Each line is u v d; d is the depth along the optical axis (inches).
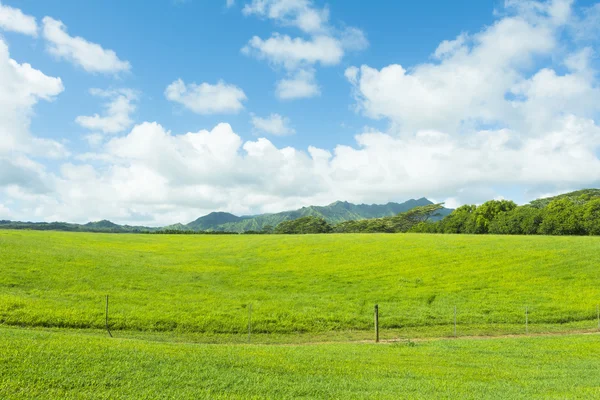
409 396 474.6
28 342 585.6
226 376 515.8
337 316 1257.4
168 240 3358.8
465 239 2706.7
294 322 1195.3
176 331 1076.5
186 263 2164.1
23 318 1024.2
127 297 1346.0
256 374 535.2
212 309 1261.1
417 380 557.0
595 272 1815.9
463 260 2097.7
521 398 474.9
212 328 1107.9
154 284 1592.0
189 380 491.2
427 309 1358.3
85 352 558.6
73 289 1398.9
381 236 3075.8
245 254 2512.3
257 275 1878.7
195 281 1722.4
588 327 1230.9
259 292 1556.3
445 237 2851.9
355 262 2155.5
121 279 1616.6
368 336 1116.5
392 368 624.7
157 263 2091.5
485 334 1157.1
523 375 614.2
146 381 474.9
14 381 435.8
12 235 2527.1
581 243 2361.0
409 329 1190.9
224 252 2620.6
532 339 988.6
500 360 729.0
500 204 4232.3
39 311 1080.2
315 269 2006.6
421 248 2442.2
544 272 1838.1
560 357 766.5
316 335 1119.6
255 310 1275.8
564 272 1830.7
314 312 1285.7
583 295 1520.7
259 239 3208.7
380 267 2017.7
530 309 1366.9
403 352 791.1
